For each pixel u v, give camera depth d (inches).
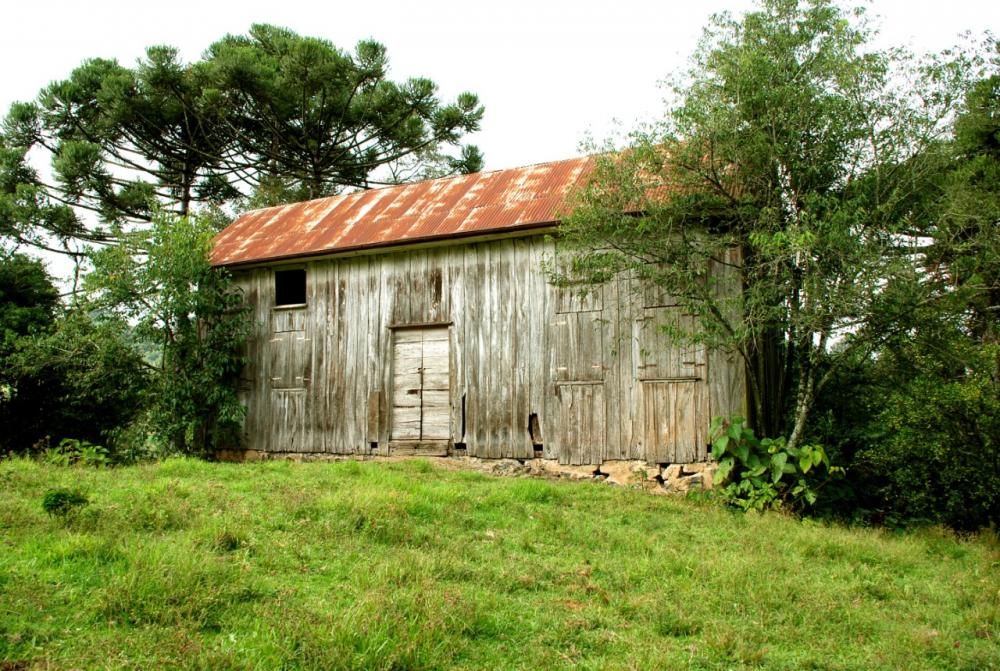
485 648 174.4
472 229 511.8
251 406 608.4
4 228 850.8
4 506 281.0
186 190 1022.4
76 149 860.0
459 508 332.2
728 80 385.7
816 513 391.9
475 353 522.6
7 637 160.4
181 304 581.0
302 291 692.1
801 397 402.6
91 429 724.0
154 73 906.7
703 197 397.1
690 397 447.2
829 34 383.9
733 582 231.1
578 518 333.7
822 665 175.3
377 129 1064.2
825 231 357.4
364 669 153.4
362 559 235.9
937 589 252.5
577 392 483.8
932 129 378.0
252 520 281.1
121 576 197.2
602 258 413.1
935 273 382.0
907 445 382.9
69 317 644.7
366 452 555.8
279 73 1002.7
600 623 195.5
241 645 163.8
